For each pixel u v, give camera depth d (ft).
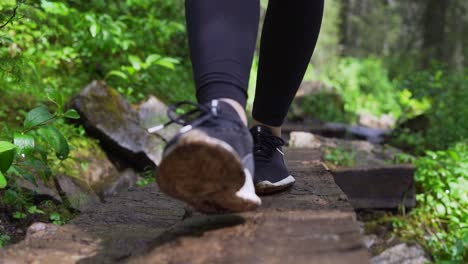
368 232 11.96
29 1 13.60
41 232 5.37
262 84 5.98
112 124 12.57
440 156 14.71
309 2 5.61
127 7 18.97
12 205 8.95
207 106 4.38
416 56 65.51
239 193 4.49
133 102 15.17
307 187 6.64
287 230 4.67
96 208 6.85
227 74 4.56
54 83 13.99
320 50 54.75
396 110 38.17
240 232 4.67
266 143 6.19
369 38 77.92
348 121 31.12
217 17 4.72
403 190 12.68
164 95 17.22
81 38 15.33
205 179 4.25
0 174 6.43
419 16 72.79
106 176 11.66
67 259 4.68
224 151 4.00
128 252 4.83
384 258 10.61
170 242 4.55
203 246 4.40
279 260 4.02
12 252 4.78
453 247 10.52
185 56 21.33
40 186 9.48
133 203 7.23
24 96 12.77
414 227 12.05
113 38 14.78
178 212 6.68
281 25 5.67
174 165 4.11
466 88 25.08
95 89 13.01
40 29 14.32
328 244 4.29
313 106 30.45
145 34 17.95
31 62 11.78
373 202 12.69
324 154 15.39
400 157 14.94
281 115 6.15
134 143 12.53
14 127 11.43
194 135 4.02
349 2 75.05
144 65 14.88
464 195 12.70
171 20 20.99
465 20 67.21
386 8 79.51
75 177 10.50
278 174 6.22
